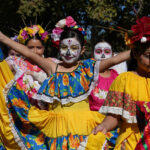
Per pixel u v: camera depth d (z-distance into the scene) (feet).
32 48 18.40
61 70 14.12
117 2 40.75
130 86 10.57
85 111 13.58
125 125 10.63
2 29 45.65
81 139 13.10
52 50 44.06
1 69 15.15
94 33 41.57
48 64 14.29
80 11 42.93
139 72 10.83
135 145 10.41
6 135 14.44
